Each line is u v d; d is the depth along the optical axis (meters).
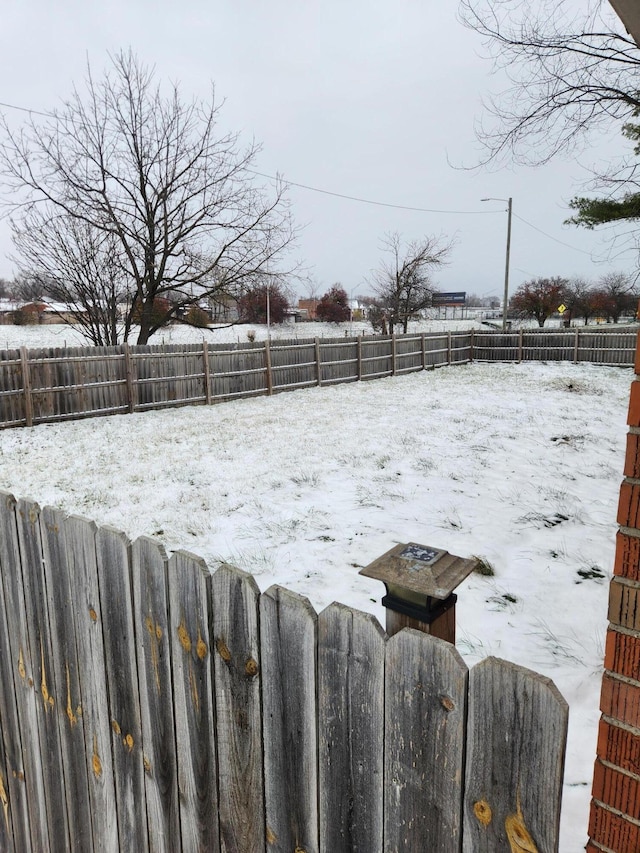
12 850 2.01
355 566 4.15
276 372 15.41
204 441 8.94
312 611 0.98
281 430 9.73
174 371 12.95
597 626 3.24
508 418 10.62
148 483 6.54
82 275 16.39
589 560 4.14
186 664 1.21
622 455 7.54
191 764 1.26
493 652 2.99
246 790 1.16
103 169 16.03
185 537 4.82
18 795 1.89
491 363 23.44
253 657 1.08
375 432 9.34
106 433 9.84
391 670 0.89
